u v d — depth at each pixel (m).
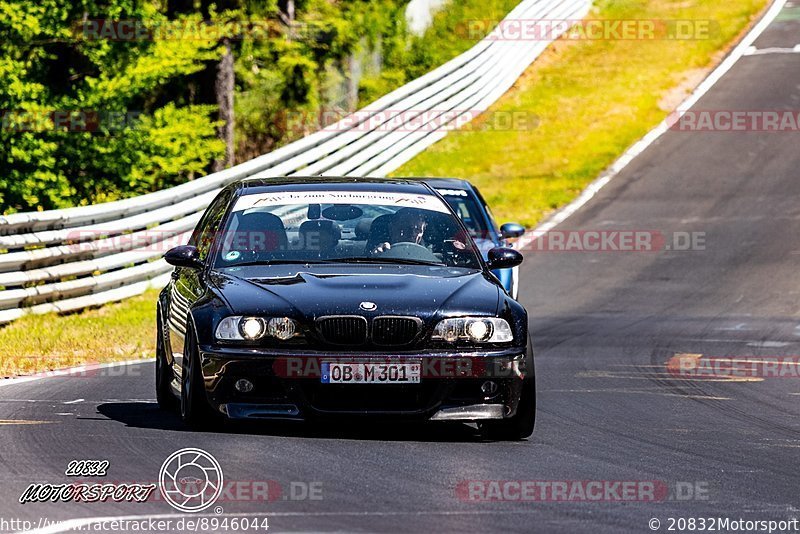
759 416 31.81
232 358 24.91
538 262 71.31
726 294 61.62
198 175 104.38
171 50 93.81
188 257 28.41
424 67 142.75
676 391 36.25
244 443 24.86
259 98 125.94
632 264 69.81
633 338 49.84
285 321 25.05
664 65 127.19
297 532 18.16
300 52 124.31
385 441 25.84
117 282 57.28
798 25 141.88
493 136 105.94
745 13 147.12
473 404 25.44
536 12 128.88
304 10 131.00
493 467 23.44
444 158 99.19
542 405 32.81
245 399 25.08
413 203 30.34
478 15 152.75
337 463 23.22
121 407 30.56
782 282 64.06
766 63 126.06
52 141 91.12
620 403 33.50
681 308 58.28
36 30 87.44
